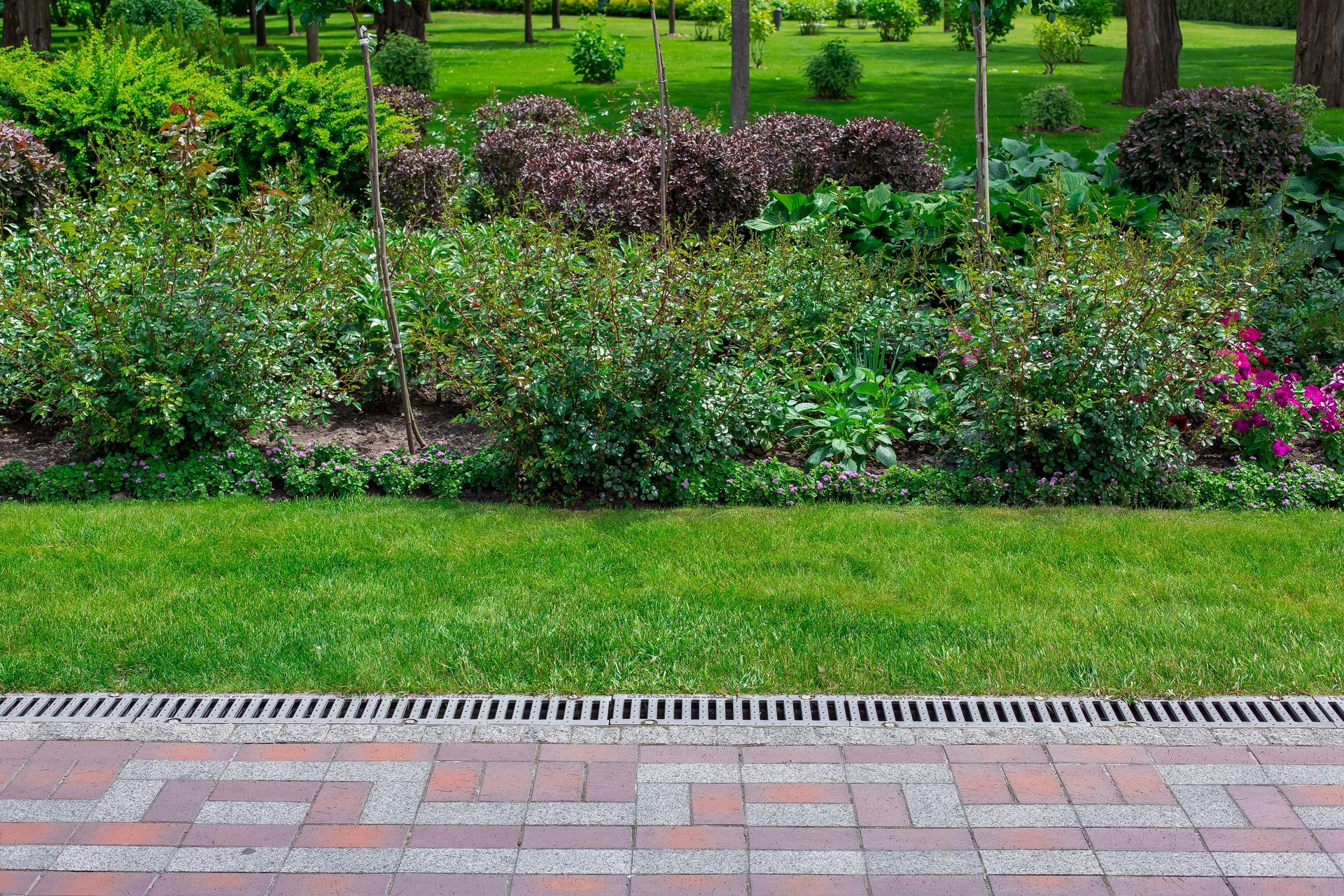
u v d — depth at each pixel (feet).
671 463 18.53
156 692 12.71
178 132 19.29
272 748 11.71
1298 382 21.13
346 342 22.02
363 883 9.73
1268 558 16.08
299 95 33.99
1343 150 30.76
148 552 16.10
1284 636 13.76
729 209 29.35
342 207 29.76
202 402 19.24
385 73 69.77
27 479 18.74
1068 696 12.67
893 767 11.48
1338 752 11.73
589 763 11.51
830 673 13.07
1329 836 10.43
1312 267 28.17
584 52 77.71
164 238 19.20
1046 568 15.71
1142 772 11.40
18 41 68.28
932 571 15.61
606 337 18.31
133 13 87.51
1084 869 9.98
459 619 14.17
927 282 24.00
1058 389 18.56
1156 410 18.37
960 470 19.06
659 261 19.43
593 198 28.17
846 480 18.81
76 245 19.71
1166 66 65.36
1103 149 34.94
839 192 28.63
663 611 14.44
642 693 12.73
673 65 90.12
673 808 10.80
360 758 11.55
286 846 10.21
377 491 19.29
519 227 22.61
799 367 21.56
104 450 19.69
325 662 13.16
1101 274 18.49
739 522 17.47
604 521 17.54
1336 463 19.83
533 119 41.86
